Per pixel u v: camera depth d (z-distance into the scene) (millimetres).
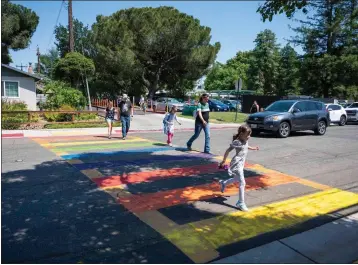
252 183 7078
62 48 49500
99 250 3992
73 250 3969
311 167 8695
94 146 11273
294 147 11727
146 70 39125
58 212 5152
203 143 12406
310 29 40688
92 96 39812
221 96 56844
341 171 8336
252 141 13133
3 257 3748
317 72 39906
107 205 5516
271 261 3879
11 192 6047
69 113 18516
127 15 38844
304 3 6328
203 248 4125
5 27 34312
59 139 12961
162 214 5191
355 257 4047
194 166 8430
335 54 39812
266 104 33750
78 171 7648
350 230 4820
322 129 15930
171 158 9383
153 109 31891
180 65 37969
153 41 35344
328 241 4449
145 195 6078
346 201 6062
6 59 39562
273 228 4789
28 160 8734
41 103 21719
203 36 37406
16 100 22250
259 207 5621
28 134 14258
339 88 38531
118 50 34750
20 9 37250
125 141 12656
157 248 4086
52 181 6801
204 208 5492
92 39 38062
